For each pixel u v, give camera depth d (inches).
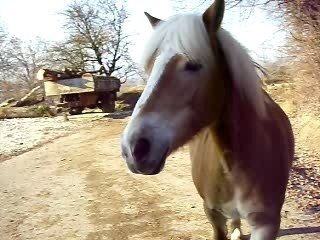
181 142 54.4
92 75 410.3
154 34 54.6
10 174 194.9
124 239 110.0
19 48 866.8
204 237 107.4
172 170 180.7
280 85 276.5
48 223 126.6
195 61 51.9
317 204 121.6
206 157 67.1
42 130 332.8
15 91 848.9
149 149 50.0
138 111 51.7
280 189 66.9
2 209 142.9
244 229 108.7
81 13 723.4
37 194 158.7
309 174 152.9
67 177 182.1
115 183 166.2
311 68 212.8
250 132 61.8
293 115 257.9
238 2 227.1
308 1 208.8
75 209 137.9
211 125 60.0
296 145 206.2
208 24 55.1
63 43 736.3
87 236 114.1
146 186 158.6
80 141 276.1
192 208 129.8
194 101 53.4
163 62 52.1
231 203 66.6
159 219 122.1
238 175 62.6
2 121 409.4
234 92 59.1
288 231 104.9
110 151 235.0
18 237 117.0
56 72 418.3
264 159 63.6
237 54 57.6
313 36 207.8
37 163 214.8
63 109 428.8
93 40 727.1
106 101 455.5
